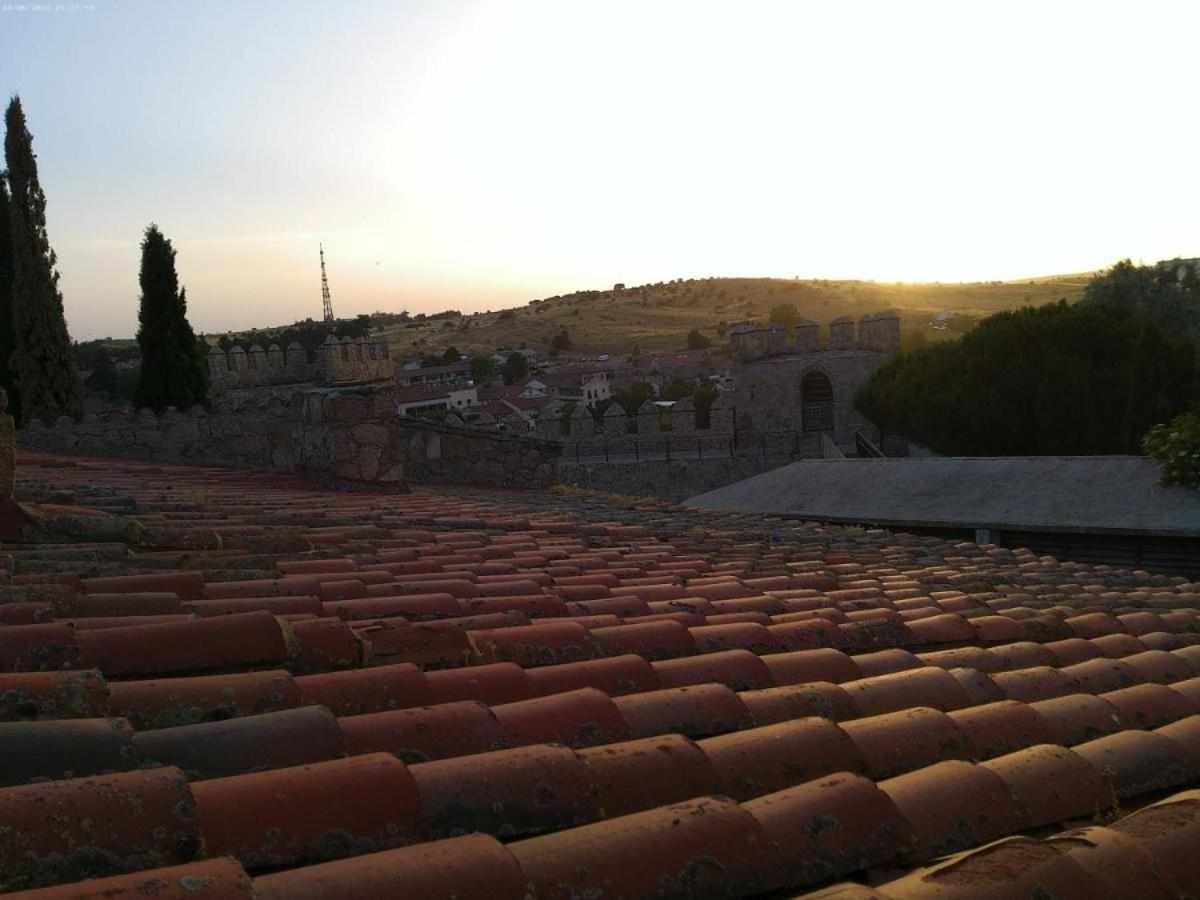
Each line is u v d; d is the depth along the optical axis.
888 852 2.71
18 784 2.43
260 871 2.28
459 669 3.84
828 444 44.09
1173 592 8.98
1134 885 2.53
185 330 37.22
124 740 2.67
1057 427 34.06
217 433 20.47
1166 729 3.97
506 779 2.69
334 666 3.89
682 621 5.30
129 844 2.18
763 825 2.62
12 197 32.25
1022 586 8.44
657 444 44.62
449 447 16.95
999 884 2.41
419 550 7.23
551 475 17.44
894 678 4.29
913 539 12.10
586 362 130.88
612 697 3.67
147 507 8.15
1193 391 34.19
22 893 1.88
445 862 2.15
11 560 5.03
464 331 177.88
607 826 2.47
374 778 2.55
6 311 33.84
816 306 161.75
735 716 3.64
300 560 6.20
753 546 9.79
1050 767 3.32
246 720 2.91
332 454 12.95
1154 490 17.95
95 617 4.12
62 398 32.81
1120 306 38.59
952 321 104.50
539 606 5.30
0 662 3.38
